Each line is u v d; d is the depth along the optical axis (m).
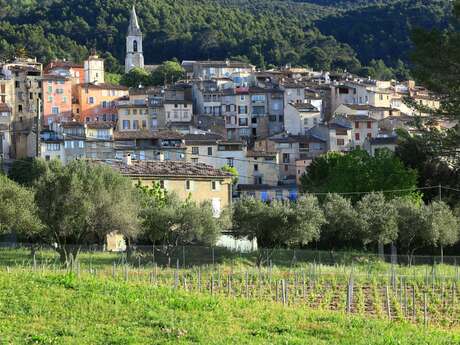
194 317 56.81
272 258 121.06
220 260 115.06
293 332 55.31
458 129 101.69
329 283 97.94
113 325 53.62
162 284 77.12
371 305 82.88
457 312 81.75
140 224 114.50
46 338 49.69
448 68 97.44
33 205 104.62
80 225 104.12
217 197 159.25
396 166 170.50
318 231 127.25
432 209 135.62
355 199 169.00
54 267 88.38
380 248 133.88
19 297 59.06
